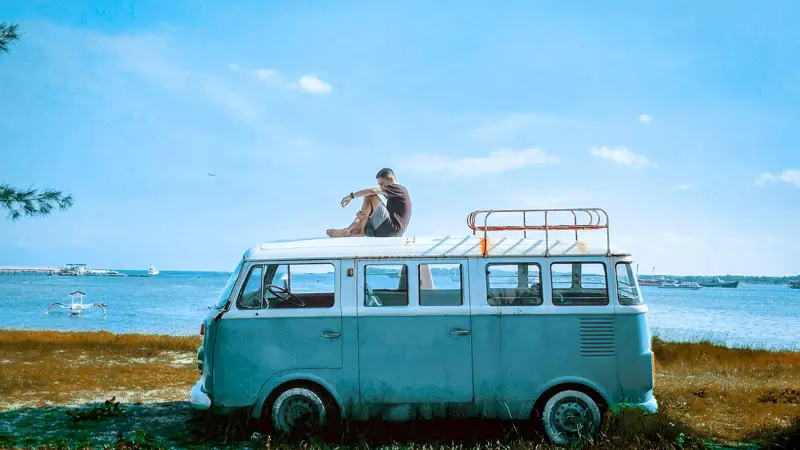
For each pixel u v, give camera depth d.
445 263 7.10
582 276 7.05
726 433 7.52
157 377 11.93
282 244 7.30
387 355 6.93
